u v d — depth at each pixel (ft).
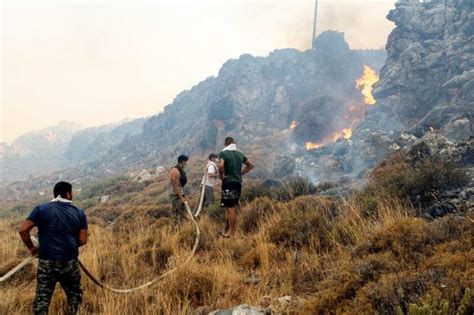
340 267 13.93
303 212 24.17
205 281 15.39
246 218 27.48
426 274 10.91
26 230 13.35
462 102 112.16
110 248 22.52
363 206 21.83
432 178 22.17
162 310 13.73
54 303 14.42
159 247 22.24
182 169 29.58
